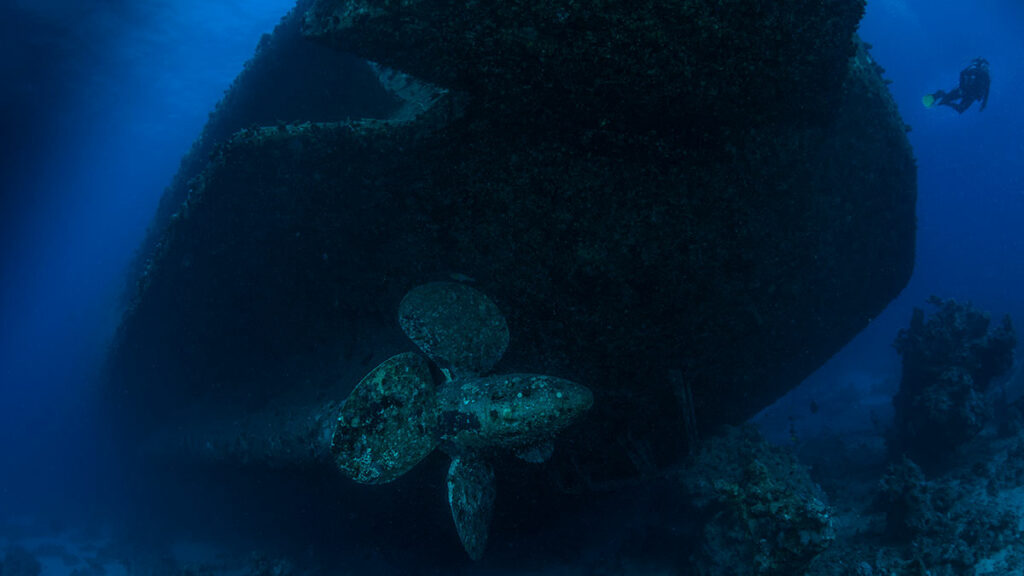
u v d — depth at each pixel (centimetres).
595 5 443
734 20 474
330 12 496
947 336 1139
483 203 607
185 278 859
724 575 720
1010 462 922
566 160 563
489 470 514
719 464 790
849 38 551
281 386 884
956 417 1012
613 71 494
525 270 623
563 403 423
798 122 602
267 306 843
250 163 675
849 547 829
